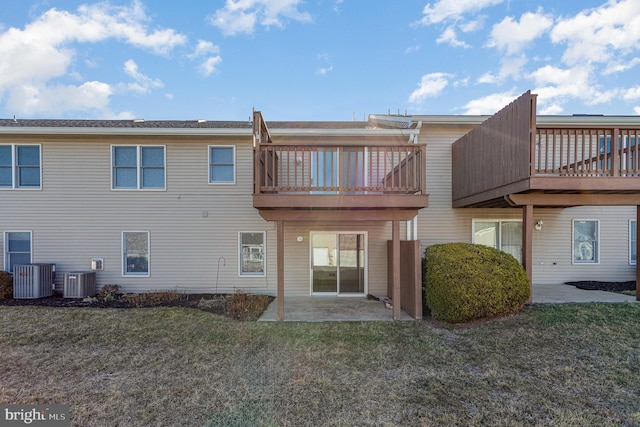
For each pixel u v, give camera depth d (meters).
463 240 9.00
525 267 6.58
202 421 3.04
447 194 9.01
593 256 9.24
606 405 3.22
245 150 8.84
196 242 8.79
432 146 9.01
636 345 4.55
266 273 8.83
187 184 8.79
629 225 9.24
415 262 6.34
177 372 4.03
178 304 7.42
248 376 3.91
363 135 8.74
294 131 8.51
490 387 3.60
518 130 6.19
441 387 3.61
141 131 8.38
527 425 2.92
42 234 8.64
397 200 5.96
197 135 8.57
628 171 6.22
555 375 3.83
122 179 8.79
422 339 5.08
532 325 5.37
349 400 3.36
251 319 6.21
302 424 2.97
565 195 6.58
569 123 8.64
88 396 3.48
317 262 8.93
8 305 7.25
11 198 8.62
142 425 2.98
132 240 8.79
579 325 5.27
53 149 8.66
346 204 5.96
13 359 4.44
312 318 6.34
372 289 8.84
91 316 6.26
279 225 6.23
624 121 8.60
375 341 5.01
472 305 5.62
